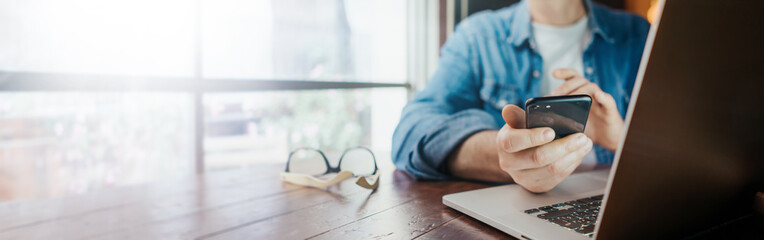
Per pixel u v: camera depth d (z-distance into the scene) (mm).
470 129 863
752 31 339
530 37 1466
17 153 1265
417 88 1843
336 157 973
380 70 1918
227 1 1380
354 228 507
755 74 359
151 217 565
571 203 559
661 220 366
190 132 1343
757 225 444
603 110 921
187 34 1271
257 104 1671
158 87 1044
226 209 604
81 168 1364
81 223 538
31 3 1056
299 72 1647
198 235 488
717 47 316
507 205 549
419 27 1800
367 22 1893
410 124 1011
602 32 1457
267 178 834
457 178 836
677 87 304
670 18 273
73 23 1109
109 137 1363
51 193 1333
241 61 1440
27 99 1253
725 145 372
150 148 1382
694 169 361
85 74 912
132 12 1188
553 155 549
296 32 1620
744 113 370
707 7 294
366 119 1938
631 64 1471
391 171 923
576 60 1465
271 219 552
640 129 300
